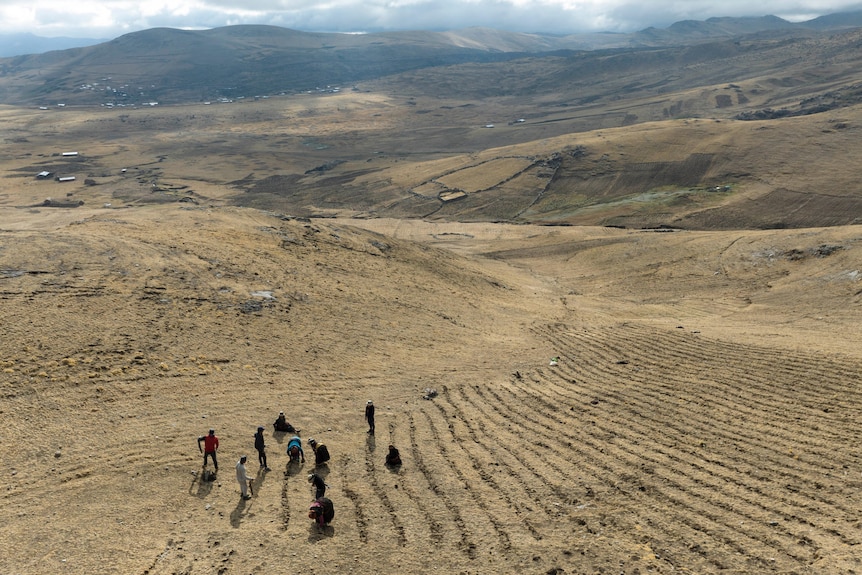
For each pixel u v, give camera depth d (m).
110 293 31.72
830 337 33.72
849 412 22.36
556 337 37.59
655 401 25.64
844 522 15.40
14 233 39.66
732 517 16.20
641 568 14.08
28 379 23.22
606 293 56.56
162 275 35.53
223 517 17.20
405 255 56.31
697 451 20.56
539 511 17.30
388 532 16.48
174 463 19.86
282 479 19.72
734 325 39.47
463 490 18.80
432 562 14.97
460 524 16.75
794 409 23.31
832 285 44.81
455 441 22.73
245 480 18.16
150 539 15.89
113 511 17.06
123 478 18.73
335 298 39.34
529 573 14.21
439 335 36.97
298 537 16.20
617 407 25.38
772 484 17.84
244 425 23.11
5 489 17.55
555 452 21.38
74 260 35.12
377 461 21.12
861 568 13.12
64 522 16.34
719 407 24.27
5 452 19.20
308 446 22.16
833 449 19.67
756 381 26.75
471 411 25.75
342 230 58.62
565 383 29.03
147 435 21.31
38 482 18.06
